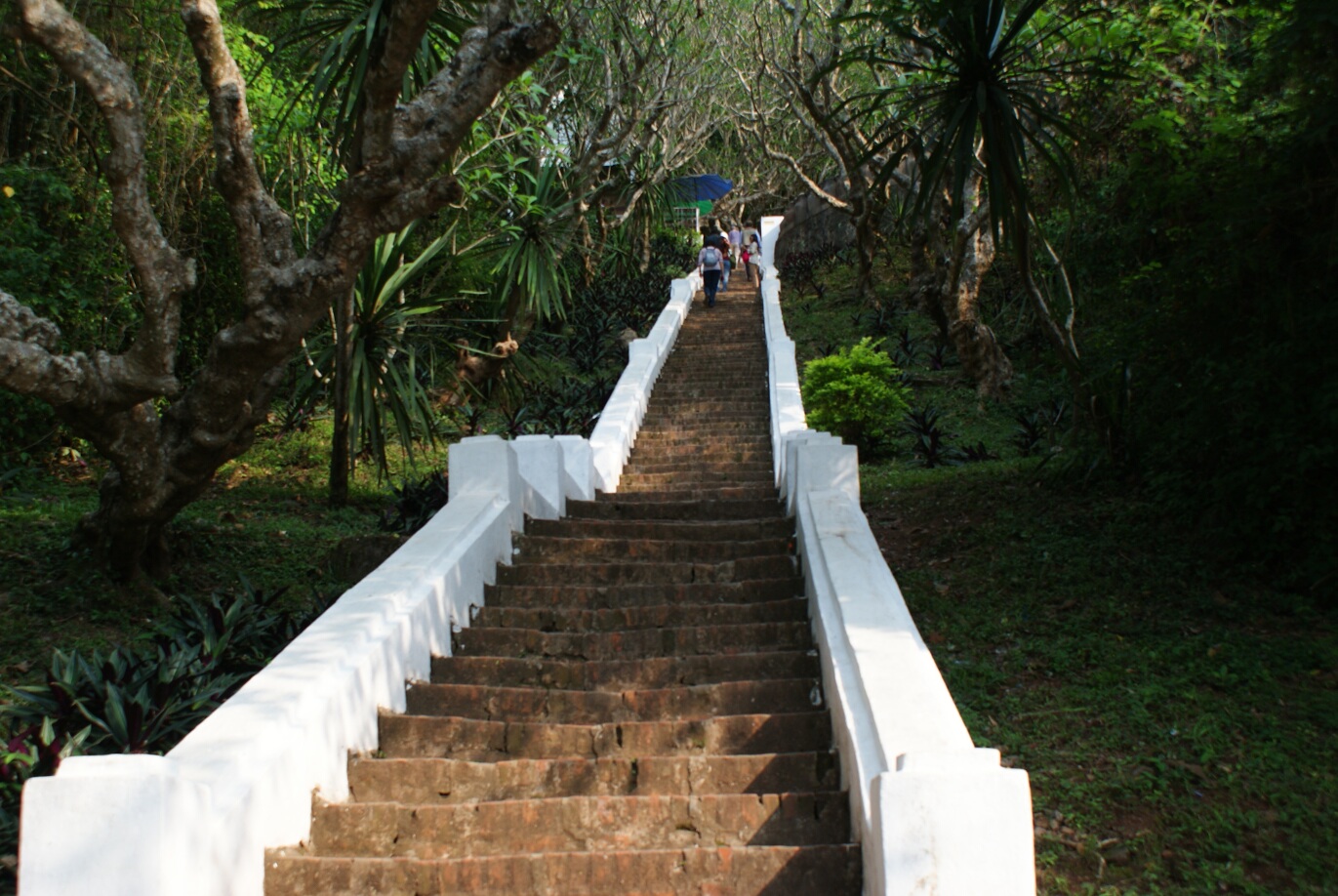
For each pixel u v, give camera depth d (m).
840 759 4.02
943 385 15.24
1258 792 4.41
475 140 12.27
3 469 9.54
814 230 28.97
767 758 4.11
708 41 21.42
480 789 4.13
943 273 15.52
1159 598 6.22
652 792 4.08
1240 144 6.70
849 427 12.92
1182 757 4.71
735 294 24.05
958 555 7.31
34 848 2.80
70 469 10.42
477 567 5.96
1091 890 3.94
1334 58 5.80
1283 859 4.03
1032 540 7.25
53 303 9.21
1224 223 6.59
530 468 7.84
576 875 3.46
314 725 3.87
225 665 5.50
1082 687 5.41
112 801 2.82
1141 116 7.75
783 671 5.04
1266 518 6.28
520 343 15.45
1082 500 7.79
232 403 6.62
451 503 6.52
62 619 6.50
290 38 7.18
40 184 9.55
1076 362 7.93
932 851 2.85
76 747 4.23
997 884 2.83
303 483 11.50
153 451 6.58
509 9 6.06
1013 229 7.22
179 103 10.65
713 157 30.39
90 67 5.58
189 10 5.84
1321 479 6.08
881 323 18.50
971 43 6.61
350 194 5.88
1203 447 6.69
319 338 11.09
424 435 11.61
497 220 14.30
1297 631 5.75
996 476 8.91
